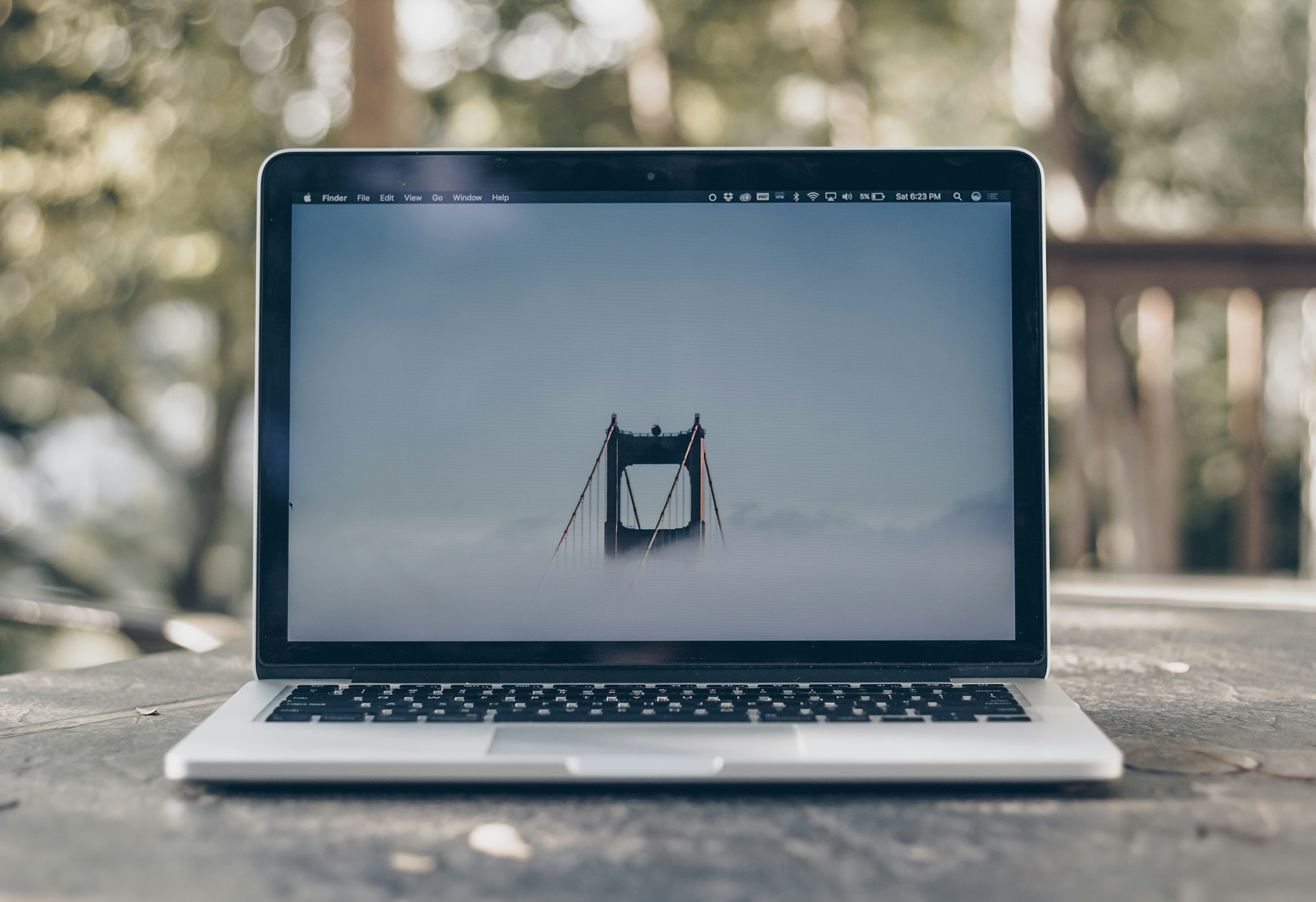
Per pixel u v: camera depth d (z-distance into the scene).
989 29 6.23
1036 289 0.85
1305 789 0.67
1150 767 0.71
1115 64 6.26
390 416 0.83
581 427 0.84
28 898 0.51
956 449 0.83
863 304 0.85
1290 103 7.02
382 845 0.58
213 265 4.61
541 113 5.51
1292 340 7.13
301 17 4.97
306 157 0.85
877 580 0.82
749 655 0.82
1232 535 7.91
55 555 6.29
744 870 0.54
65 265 4.73
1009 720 0.71
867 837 0.59
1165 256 2.70
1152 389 3.71
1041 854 0.56
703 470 0.83
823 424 0.84
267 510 0.82
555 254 0.85
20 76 4.19
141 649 1.58
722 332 0.85
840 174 0.86
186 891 0.52
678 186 0.86
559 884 0.53
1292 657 1.10
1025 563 0.82
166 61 4.52
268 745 0.66
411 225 0.85
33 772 0.70
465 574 0.82
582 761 0.64
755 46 5.58
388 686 0.79
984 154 0.86
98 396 6.20
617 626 0.82
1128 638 1.23
